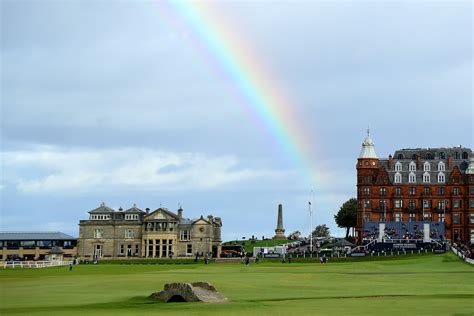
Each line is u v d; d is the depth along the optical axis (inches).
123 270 5974.4
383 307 2642.7
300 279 4256.9
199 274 4879.4
